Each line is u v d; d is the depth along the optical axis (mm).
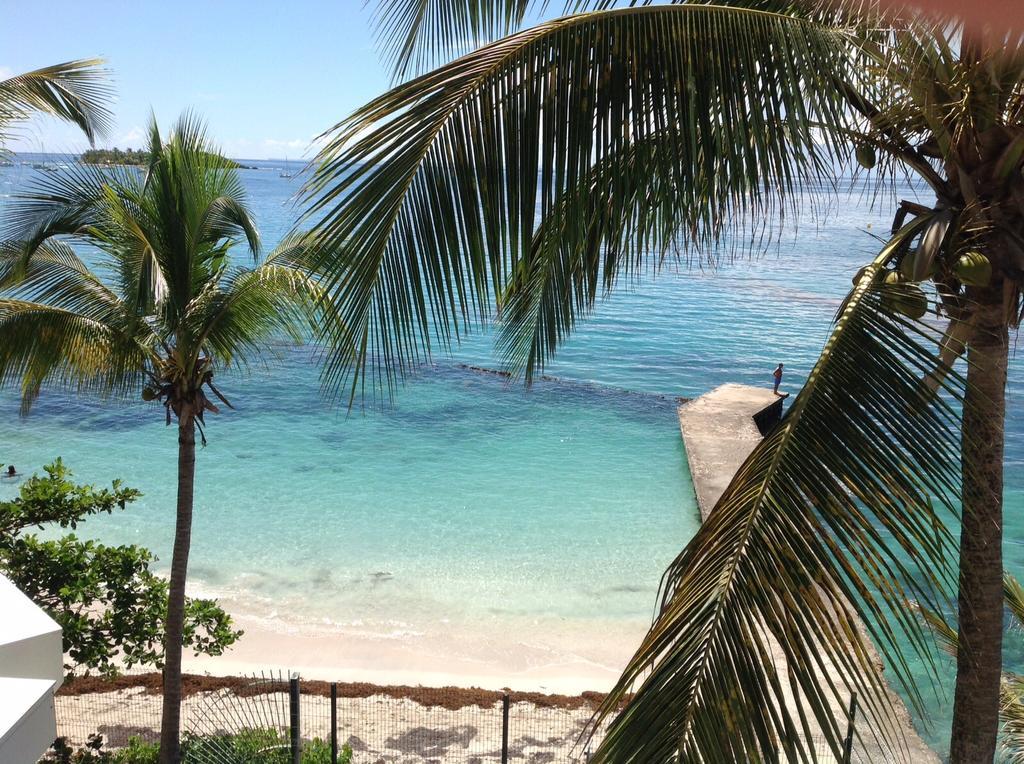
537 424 36000
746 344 53094
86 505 13266
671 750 2914
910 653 15781
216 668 16875
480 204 3572
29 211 10195
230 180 10906
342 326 3523
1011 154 4059
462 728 14367
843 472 3295
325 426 35031
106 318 10883
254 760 11734
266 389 40156
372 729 14273
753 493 3324
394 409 37688
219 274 11180
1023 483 28969
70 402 38031
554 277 4926
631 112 3688
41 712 5113
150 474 29078
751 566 3158
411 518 25422
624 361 48312
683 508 26844
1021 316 4566
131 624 12602
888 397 3453
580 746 13781
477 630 18812
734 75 3729
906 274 4109
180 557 11445
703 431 32875
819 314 63500
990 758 4914
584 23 3646
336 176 3414
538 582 21250
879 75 4172
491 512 26047
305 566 21938
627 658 17734
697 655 3051
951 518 23469
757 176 3811
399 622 19109
